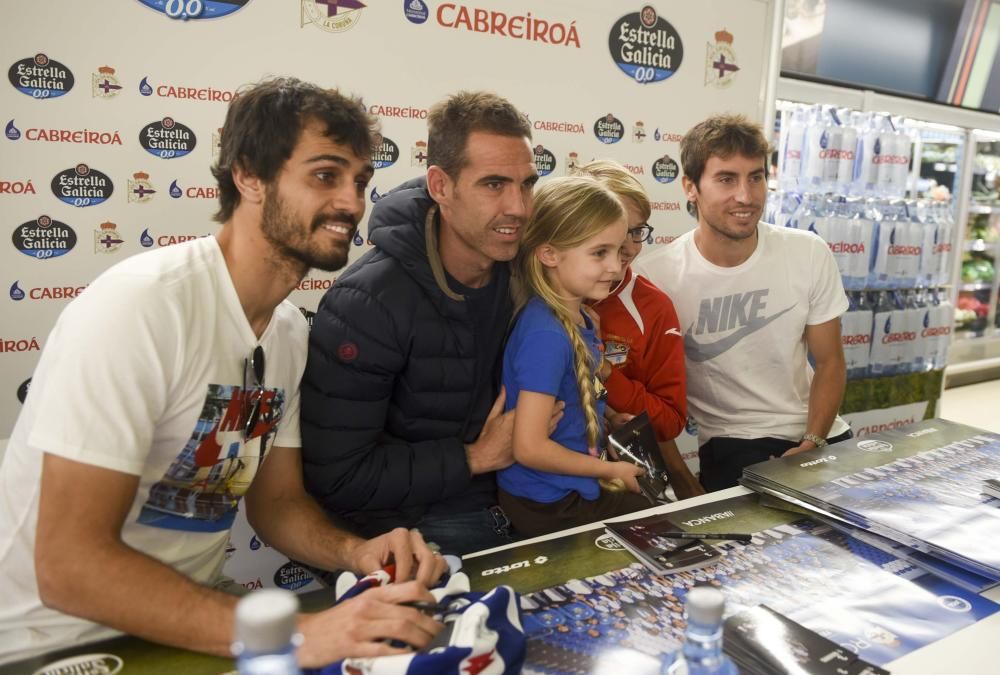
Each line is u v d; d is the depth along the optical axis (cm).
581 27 229
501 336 151
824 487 118
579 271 140
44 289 169
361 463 136
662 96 250
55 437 86
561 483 141
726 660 64
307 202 104
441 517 151
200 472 107
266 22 181
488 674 72
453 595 87
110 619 84
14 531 98
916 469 126
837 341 203
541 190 148
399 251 136
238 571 195
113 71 167
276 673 46
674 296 205
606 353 169
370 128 111
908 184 421
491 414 147
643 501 144
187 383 100
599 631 85
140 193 175
